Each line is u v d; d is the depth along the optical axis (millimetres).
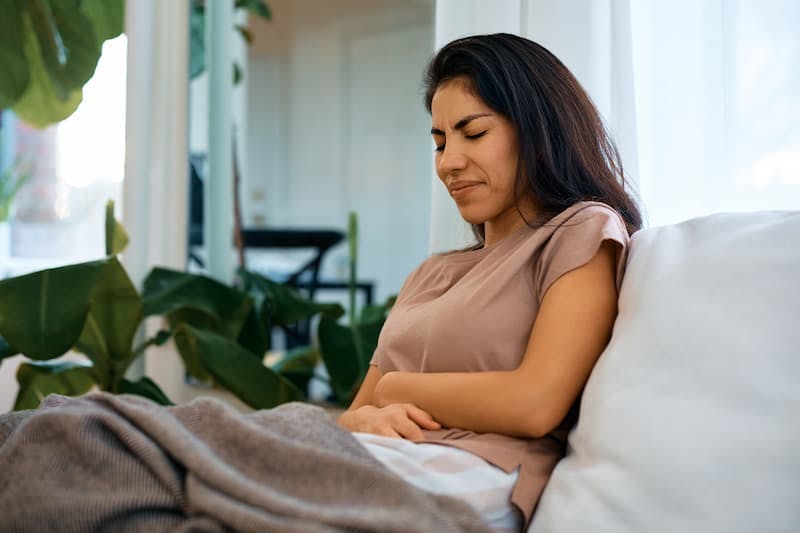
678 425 928
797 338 931
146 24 2244
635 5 1645
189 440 903
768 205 1515
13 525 867
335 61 4023
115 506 851
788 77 1495
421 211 3955
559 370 1094
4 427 1027
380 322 2191
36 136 3684
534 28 1686
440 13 1793
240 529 825
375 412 1171
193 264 2396
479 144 1257
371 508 860
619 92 1597
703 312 995
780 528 845
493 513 1025
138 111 2234
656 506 897
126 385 2039
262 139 4246
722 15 1532
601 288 1150
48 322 1746
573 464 1021
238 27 2623
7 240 3682
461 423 1127
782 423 886
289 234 3436
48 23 2529
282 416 1001
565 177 1271
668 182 1606
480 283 1224
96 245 3676
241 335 2238
